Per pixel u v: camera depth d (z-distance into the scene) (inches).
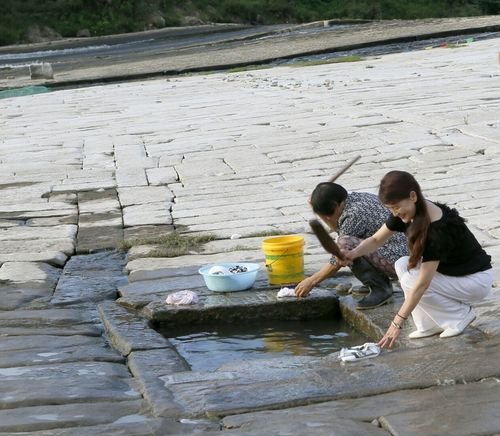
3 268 302.0
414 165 431.8
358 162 450.3
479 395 171.6
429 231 193.5
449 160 434.9
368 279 236.4
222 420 169.9
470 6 2977.4
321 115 611.8
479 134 488.7
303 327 242.4
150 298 257.3
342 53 1282.0
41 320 245.9
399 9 2960.1
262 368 197.6
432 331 208.7
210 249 312.5
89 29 2704.2
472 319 208.2
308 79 888.9
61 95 956.0
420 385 178.9
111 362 211.2
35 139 618.8
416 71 869.8
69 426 170.2
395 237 237.0
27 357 212.8
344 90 753.6
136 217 370.3
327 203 236.1
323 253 295.4
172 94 861.8
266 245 261.3
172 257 307.0
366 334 228.2
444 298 204.4
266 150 502.3
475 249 205.0
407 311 197.6
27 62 1827.0
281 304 245.6
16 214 388.5
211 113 678.5
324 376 187.8
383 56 1091.9
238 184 423.2
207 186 423.5
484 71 809.5
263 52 1370.6
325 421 165.3
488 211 331.3
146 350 215.3
